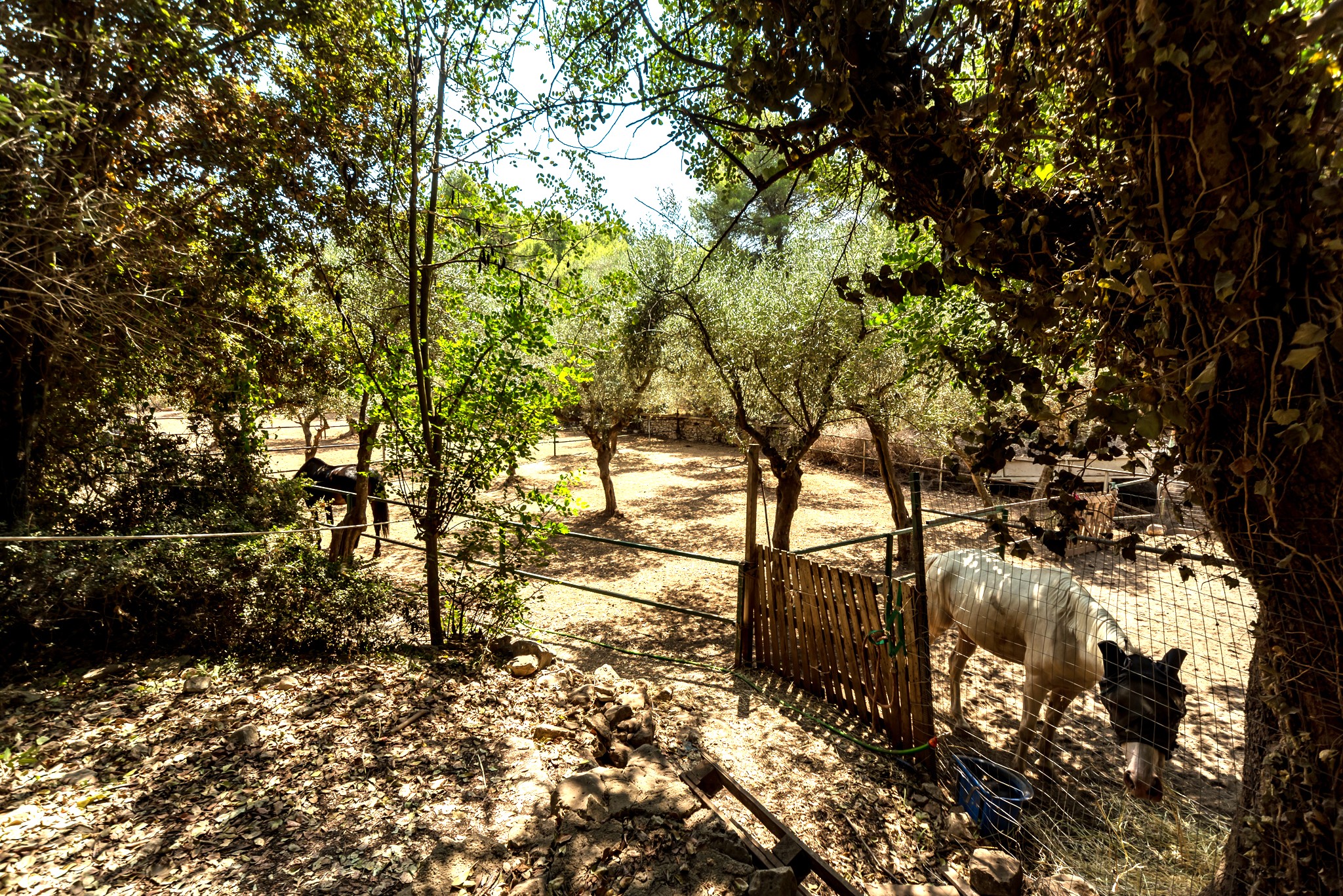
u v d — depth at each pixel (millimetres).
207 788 2836
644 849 2445
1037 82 1674
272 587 4375
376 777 3018
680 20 3816
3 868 2260
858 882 2855
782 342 7637
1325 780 1626
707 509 12867
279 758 3105
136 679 3727
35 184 3387
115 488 5344
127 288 4211
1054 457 1960
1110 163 1598
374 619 4672
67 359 4609
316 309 6316
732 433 10078
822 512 12414
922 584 3730
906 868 2988
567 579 8398
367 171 5000
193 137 4305
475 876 2336
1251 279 1300
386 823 2678
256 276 4922
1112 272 1576
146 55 3803
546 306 4875
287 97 4629
